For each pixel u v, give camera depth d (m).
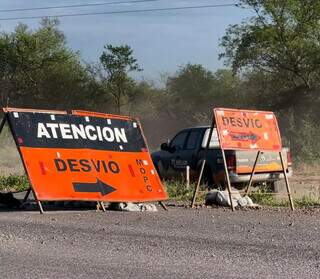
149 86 84.44
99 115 23.05
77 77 84.44
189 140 31.80
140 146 23.69
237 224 19.34
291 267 13.76
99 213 21.31
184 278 12.74
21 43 84.81
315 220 20.47
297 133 54.22
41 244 15.95
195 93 81.31
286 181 24.45
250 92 71.00
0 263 13.82
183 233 17.62
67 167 21.44
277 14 62.41
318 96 62.47
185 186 28.73
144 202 22.91
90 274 12.96
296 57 63.25
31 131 21.16
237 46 66.50
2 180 31.66
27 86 85.62
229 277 12.84
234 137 23.83
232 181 28.66
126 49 82.44
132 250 15.35
